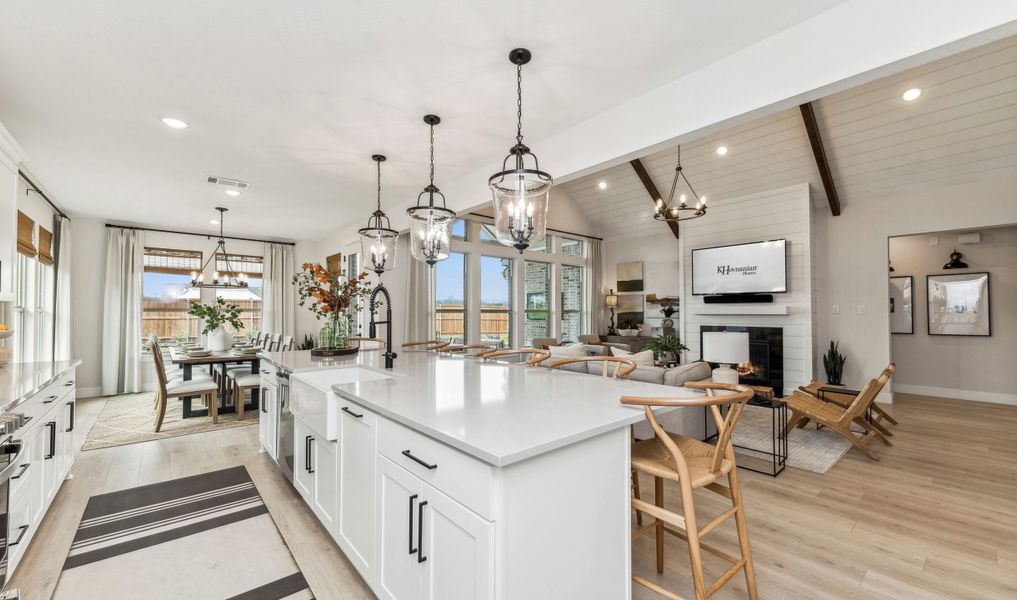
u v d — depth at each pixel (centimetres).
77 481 306
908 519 256
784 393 596
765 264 602
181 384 449
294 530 238
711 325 666
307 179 425
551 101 280
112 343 603
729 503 277
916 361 633
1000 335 574
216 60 229
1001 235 576
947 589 192
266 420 341
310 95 267
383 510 165
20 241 401
